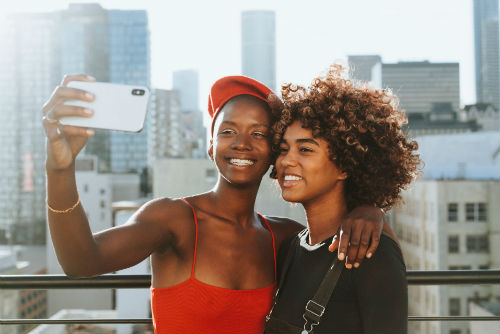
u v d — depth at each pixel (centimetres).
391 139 128
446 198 2880
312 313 110
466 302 2706
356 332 108
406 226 3319
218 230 139
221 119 137
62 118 102
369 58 6256
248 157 135
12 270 4131
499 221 2864
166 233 131
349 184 130
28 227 6994
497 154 3111
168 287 135
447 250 2886
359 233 107
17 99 7550
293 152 125
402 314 104
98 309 4631
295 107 127
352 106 125
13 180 7112
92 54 8150
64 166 102
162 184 3384
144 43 8250
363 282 107
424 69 6125
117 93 104
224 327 135
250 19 10250
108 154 7506
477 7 8719
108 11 8225
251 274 140
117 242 117
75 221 105
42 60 7794
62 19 8000
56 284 167
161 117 7819
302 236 132
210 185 3478
